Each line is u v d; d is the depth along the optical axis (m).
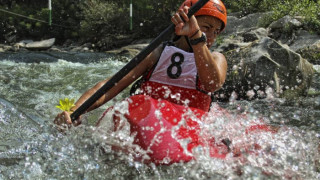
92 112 3.23
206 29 2.57
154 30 16.41
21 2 21.80
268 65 4.72
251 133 2.37
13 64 8.86
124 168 2.03
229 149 2.15
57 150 2.23
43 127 2.57
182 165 1.99
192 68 2.48
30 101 4.23
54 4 19.67
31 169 2.01
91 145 2.25
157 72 2.52
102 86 2.46
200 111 2.38
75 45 18.12
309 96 4.64
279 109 3.82
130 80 2.61
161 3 16.52
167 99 2.48
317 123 3.24
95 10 17.45
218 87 2.47
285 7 10.45
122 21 16.91
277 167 2.03
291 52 4.85
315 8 9.70
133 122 2.14
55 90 5.04
